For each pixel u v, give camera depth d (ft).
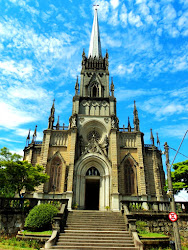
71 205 127.03
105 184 142.72
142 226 85.97
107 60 204.44
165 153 66.49
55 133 160.56
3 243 67.46
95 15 264.93
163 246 72.90
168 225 89.92
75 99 172.55
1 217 80.23
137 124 168.45
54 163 150.30
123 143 160.15
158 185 150.10
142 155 153.79
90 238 69.72
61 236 70.03
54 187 139.03
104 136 163.22
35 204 94.27
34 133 171.42
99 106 175.01
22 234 72.95
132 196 141.90
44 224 76.59
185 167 105.50
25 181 107.24
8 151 105.81
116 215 96.12
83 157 147.02
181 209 100.94
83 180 144.56
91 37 244.83
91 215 95.61
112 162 144.15
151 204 98.99
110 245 65.16
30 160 157.89
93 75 195.83
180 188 105.19
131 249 62.23
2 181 98.73
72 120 160.25
